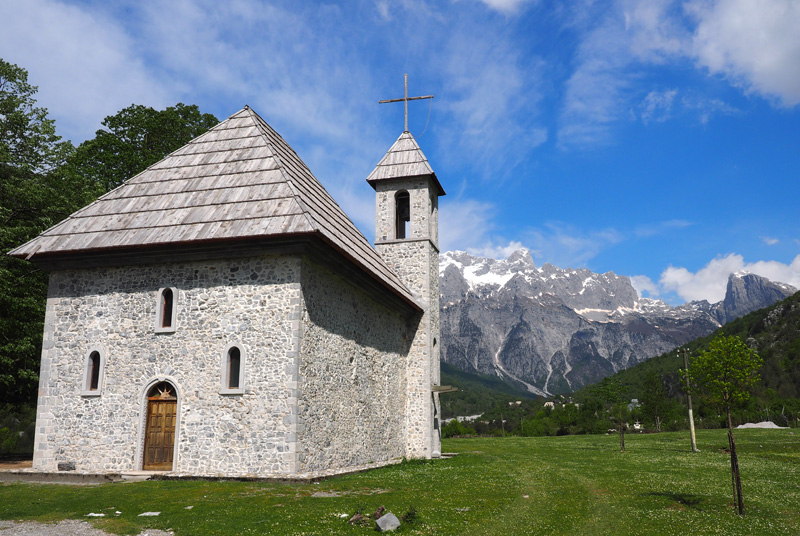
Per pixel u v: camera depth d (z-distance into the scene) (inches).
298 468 704.4
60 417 777.6
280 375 719.1
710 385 738.2
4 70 1159.6
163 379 754.2
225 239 734.5
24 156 1164.5
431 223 1272.1
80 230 820.6
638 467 952.9
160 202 840.3
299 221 733.9
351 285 903.7
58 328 805.9
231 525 467.8
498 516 522.9
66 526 473.4
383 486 674.2
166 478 696.4
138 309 784.3
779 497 642.8
